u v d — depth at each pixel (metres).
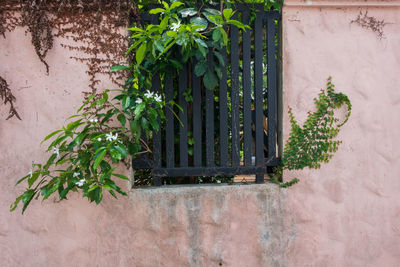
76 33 2.34
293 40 2.51
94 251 2.47
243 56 2.53
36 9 2.28
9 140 2.39
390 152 2.61
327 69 2.53
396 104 2.59
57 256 2.46
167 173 2.51
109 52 2.36
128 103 2.09
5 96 2.35
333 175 2.58
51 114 2.39
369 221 2.62
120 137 2.23
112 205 2.45
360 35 2.54
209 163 2.54
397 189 2.63
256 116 2.56
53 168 2.39
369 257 2.64
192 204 2.49
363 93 2.56
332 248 2.61
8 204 2.42
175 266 2.51
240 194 2.52
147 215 2.47
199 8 2.47
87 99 2.38
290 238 2.58
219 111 2.59
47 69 2.35
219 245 2.53
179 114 2.52
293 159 2.55
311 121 2.54
